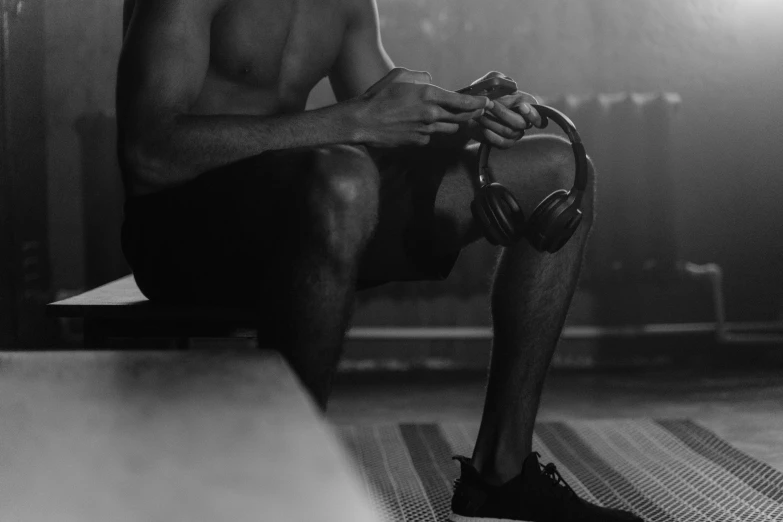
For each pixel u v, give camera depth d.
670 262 3.26
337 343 0.92
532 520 1.24
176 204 1.12
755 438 2.10
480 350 3.48
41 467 0.30
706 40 3.58
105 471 0.29
